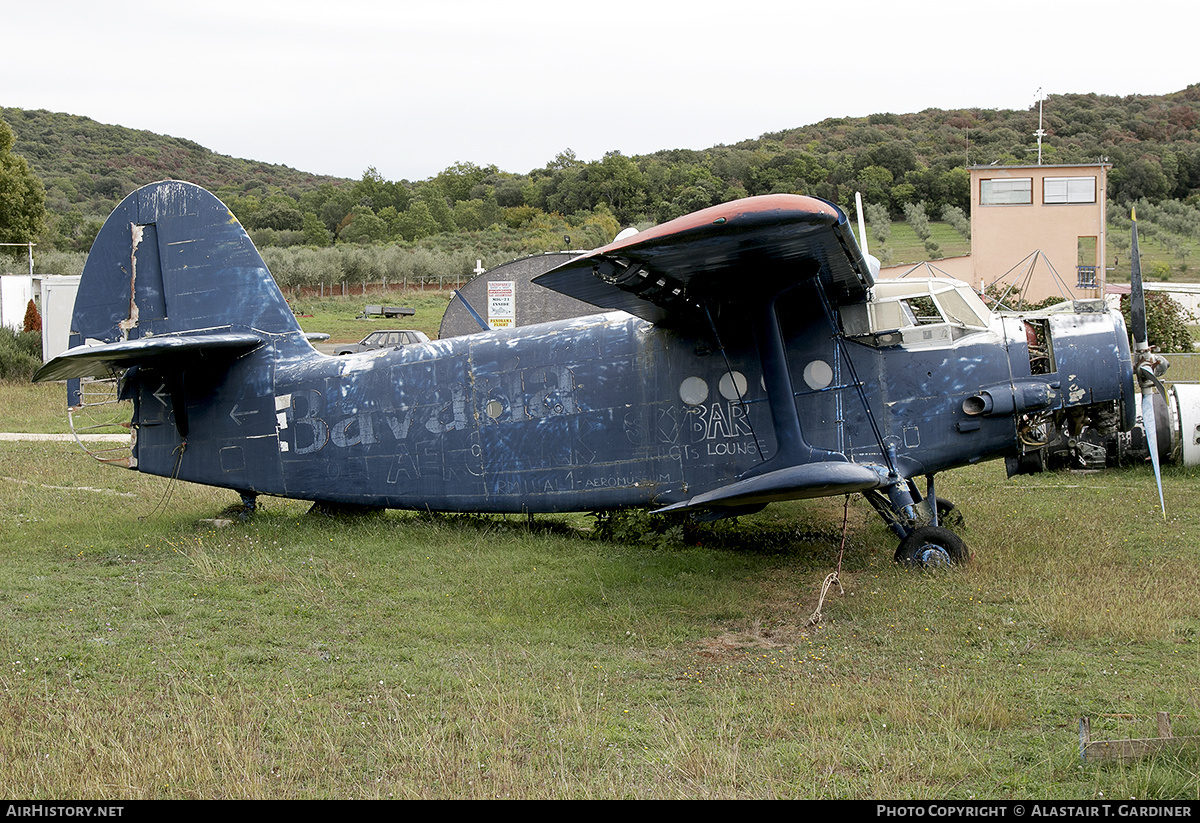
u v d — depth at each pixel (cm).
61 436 2000
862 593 905
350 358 1210
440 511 1196
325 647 783
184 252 1232
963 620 819
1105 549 1022
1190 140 12731
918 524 1030
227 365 1231
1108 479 1475
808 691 666
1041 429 1088
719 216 717
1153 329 2766
